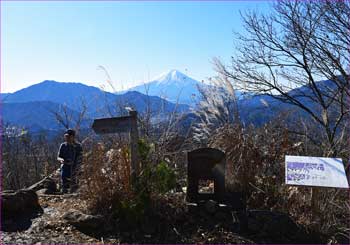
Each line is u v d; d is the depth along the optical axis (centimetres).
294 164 608
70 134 848
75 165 830
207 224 596
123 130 618
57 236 557
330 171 593
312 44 1320
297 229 595
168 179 613
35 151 1481
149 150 633
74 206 654
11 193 631
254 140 742
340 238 597
